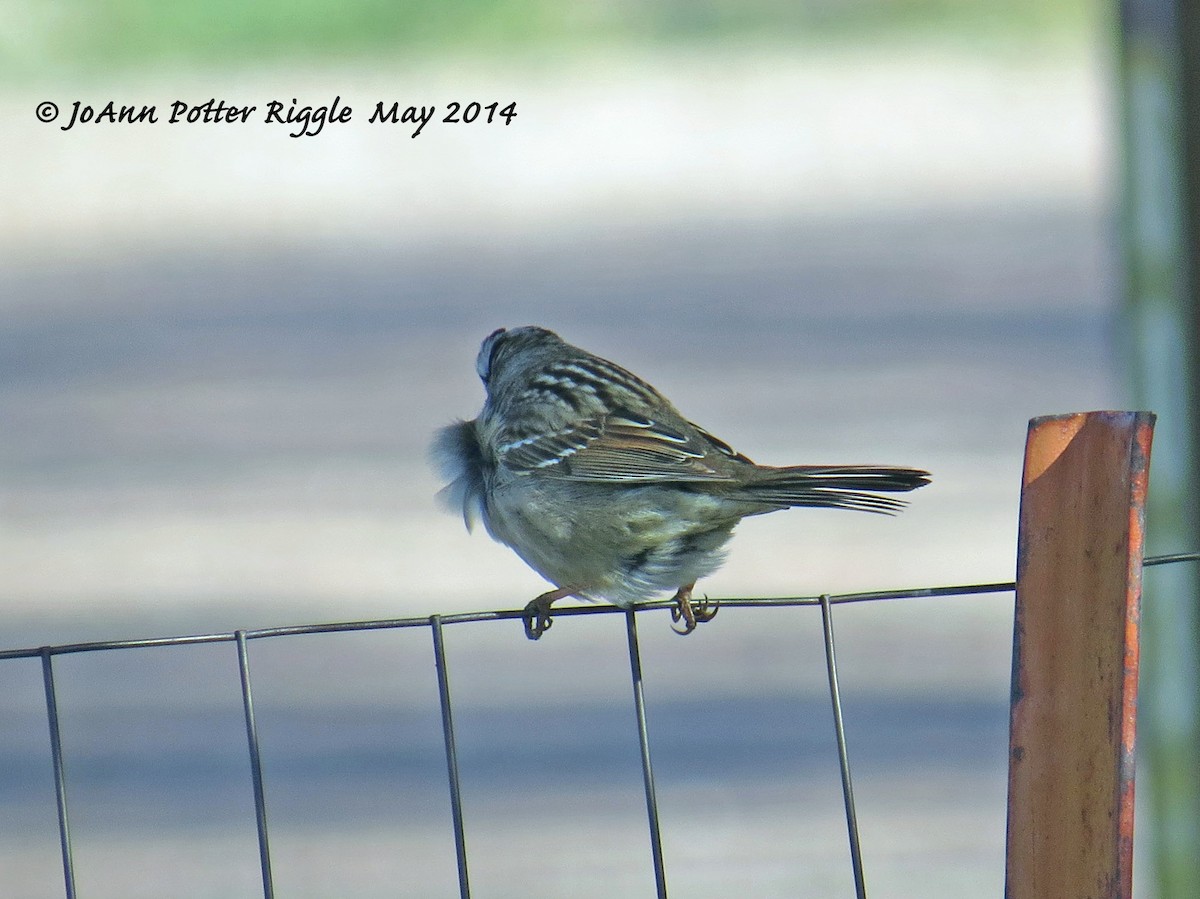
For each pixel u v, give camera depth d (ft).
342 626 16.38
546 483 22.09
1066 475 14.85
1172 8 22.94
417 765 36.58
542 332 24.64
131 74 139.64
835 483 20.39
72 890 16.29
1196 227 22.86
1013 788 14.94
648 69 142.92
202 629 44.37
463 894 16.35
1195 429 22.77
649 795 16.88
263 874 16.25
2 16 139.44
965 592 16.28
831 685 16.38
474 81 138.41
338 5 139.64
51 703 16.19
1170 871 23.02
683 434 22.18
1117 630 14.51
